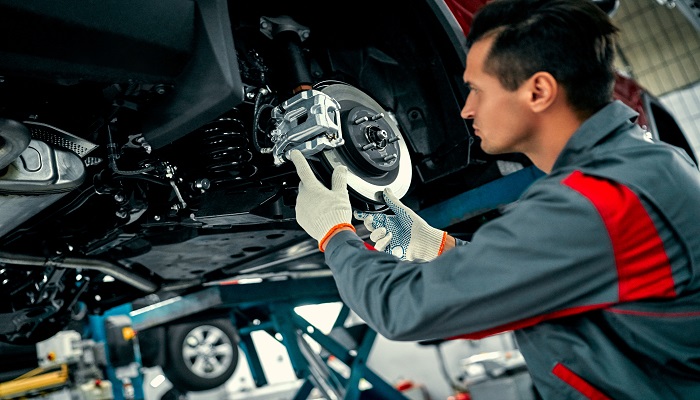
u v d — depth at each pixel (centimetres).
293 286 363
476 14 105
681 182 91
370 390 390
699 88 1144
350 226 115
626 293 87
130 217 172
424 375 711
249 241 216
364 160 163
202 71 142
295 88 178
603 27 97
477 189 235
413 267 98
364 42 211
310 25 199
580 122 99
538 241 86
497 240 89
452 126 206
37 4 117
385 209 172
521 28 97
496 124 102
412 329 93
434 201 247
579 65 95
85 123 151
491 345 693
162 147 171
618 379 88
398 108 212
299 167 124
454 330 93
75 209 173
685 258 88
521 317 90
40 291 206
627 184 88
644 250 87
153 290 238
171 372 389
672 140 381
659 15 1151
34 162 138
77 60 127
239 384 813
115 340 392
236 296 338
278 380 812
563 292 87
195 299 345
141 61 136
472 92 107
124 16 130
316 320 405
